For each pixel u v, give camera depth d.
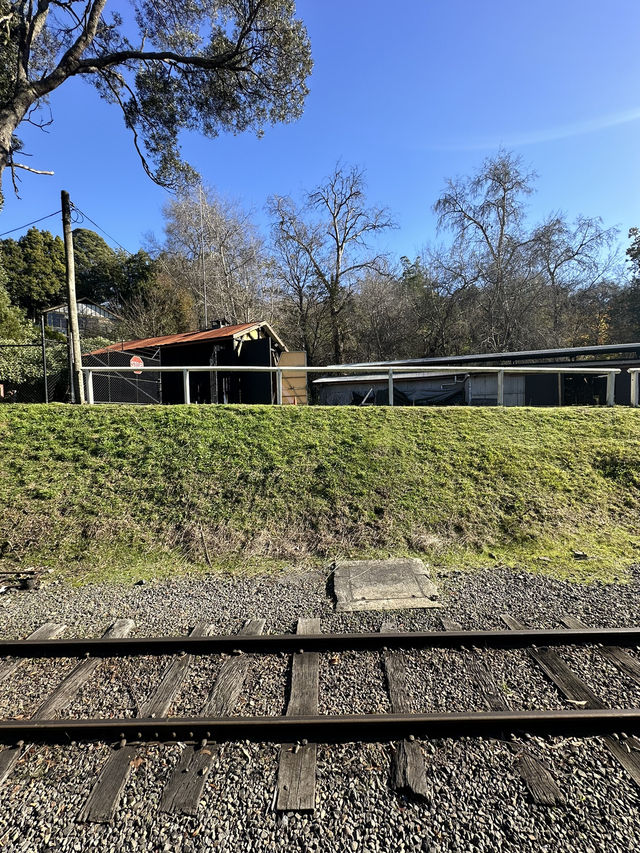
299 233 32.94
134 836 2.43
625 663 3.79
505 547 6.37
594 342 29.45
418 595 5.07
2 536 6.61
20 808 2.62
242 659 3.97
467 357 21.45
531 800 2.57
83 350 22.92
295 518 7.02
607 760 2.84
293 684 3.59
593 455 8.51
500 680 3.62
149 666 3.91
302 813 2.52
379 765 2.82
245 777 2.76
